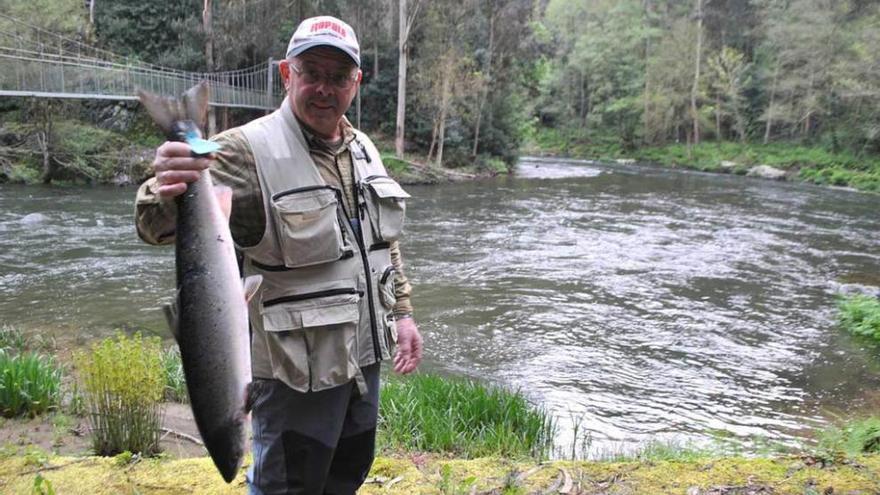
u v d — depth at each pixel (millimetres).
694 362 8047
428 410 4887
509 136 35062
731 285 12016
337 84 1995
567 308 10336
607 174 34094
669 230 17609
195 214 1717
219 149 1861
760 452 5215
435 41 31859
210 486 3127
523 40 35281
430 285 11633
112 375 4133
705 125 42188
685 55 43250
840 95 33438
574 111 51625
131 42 31078
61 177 22672
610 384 7234
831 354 8406
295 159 1999
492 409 5125
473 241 15789
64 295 9977
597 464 3385
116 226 15594
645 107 43719
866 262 14000
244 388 1744
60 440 4414
